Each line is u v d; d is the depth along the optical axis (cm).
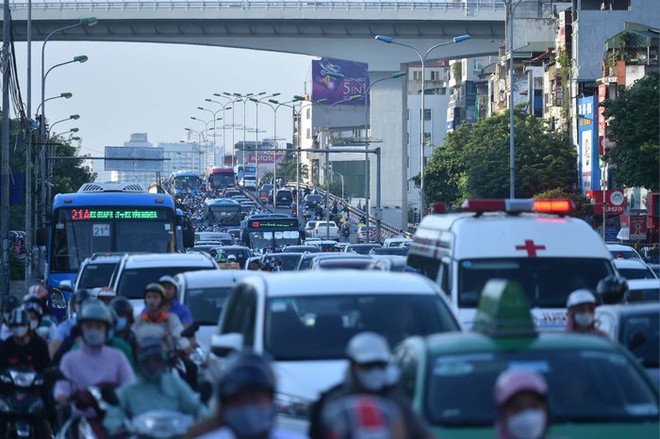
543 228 3716
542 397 1366
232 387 1330
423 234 4078
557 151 19575
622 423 1952
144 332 2995
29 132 12462
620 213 17050
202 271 4416
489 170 19438
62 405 2555
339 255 7431
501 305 2086
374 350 1527
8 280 8406
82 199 7294
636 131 14038
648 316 2909
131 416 2298
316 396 2144
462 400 1950
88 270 5772
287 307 2567
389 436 1261
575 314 2794
